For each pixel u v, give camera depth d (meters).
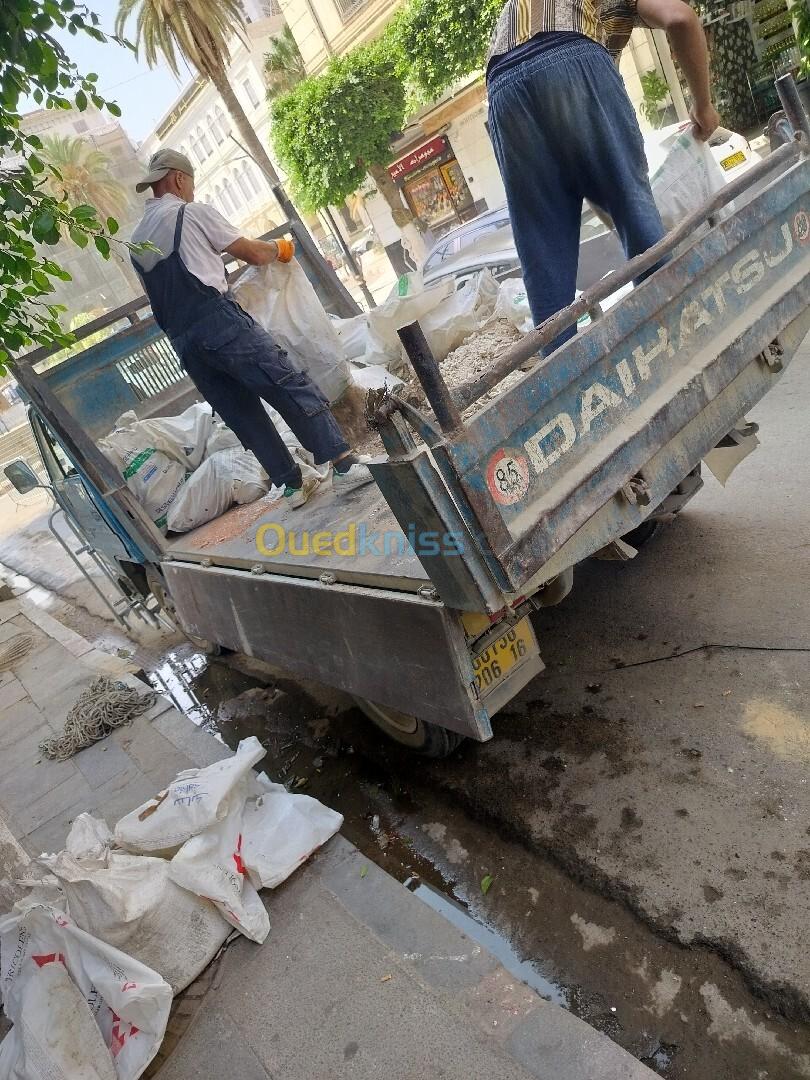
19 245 2.79
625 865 2.31
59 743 4.33
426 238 20.45
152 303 3.35
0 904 2.51
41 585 9.40
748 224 2.52
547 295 2.95
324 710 4.04
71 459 4.05
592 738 2.87
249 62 29.94
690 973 1.96
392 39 13.62
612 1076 1.66
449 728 2.34
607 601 3.64
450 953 2.11
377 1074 1.85
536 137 2.64
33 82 2.82
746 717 2.65
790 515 3.70
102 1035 2.14
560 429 1.97
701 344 2.37
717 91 13.94
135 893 2.27
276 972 2.26
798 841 2.15
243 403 3.44
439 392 1.69
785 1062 1.70
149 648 5.97
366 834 2.96
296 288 3.66
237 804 2.67
